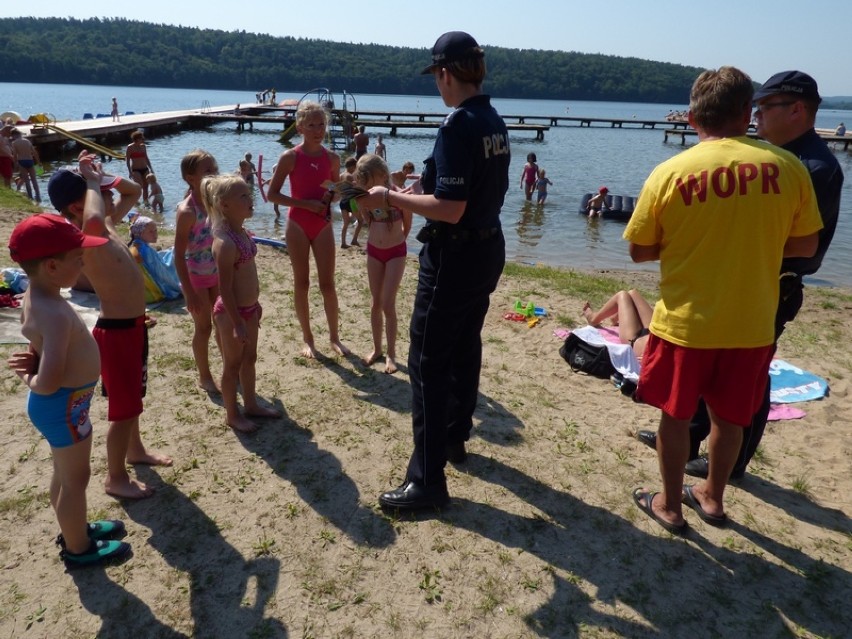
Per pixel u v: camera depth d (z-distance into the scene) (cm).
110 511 325
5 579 280
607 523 327
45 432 259
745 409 285
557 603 275
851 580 293
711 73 272
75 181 304
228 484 351
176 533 312
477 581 286
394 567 294
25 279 639
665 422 304
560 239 1455
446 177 279
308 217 487
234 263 374
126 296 313
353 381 484
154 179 1549
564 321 641
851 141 4316
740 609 275
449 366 320
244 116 4125
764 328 270
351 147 3200
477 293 309
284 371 496
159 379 474
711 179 258
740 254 261
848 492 364
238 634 256
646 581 289
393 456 383
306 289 508
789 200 259
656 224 278
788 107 310
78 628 257
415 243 1310
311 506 335
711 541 316
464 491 351
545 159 3125
